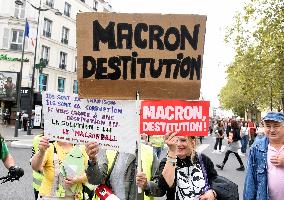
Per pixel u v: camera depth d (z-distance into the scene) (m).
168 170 3.34
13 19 37.75
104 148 3.61
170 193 3.42
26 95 37.62
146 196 3.86
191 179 3.32
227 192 3.21
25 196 8.06
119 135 3.56
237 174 12.62
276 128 3.88
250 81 24.83
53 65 41.47
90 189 4.12
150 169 3.89
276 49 19.62
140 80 3.50
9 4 37.75
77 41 3.56
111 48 3.53
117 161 3.82
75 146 4.19
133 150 3.52
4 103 37.94
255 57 22.41
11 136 24.86
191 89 3.46
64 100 3.71
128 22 3.50
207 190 3.25
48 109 3.75
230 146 13.54
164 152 15.77
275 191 3.85
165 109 3.47
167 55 3.48
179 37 3.47
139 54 3.50
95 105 3.63
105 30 3.53
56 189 4.16
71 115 3.69
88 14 3.53
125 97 3.52
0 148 4.00
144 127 3.48
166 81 3.48
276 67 21.83
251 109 59.09
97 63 3.54
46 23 40.53
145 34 3.49
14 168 3.91
